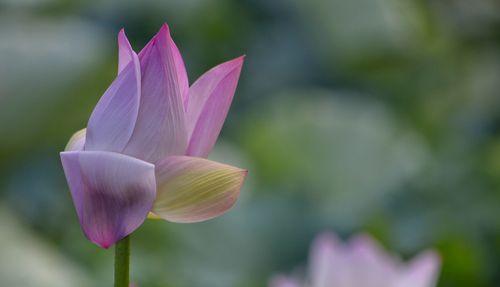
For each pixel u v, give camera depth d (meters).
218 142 3.79
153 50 1.50
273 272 3.12
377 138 3.78
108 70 3.33
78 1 4.06
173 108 1.50
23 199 3.13
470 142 3.85
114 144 1.50
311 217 3.24
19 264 2.57
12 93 3.21
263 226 3.22
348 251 2.00
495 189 3.32
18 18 3.58
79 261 2.84
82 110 3.32
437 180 3.39
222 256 3.11
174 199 1.51
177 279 2.87
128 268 1.49
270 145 3.75
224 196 1.51
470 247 2.93
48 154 3.27
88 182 1.49
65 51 3.35
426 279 1.94
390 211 3.32
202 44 4.14
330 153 3.73
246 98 4.14
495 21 4.21
